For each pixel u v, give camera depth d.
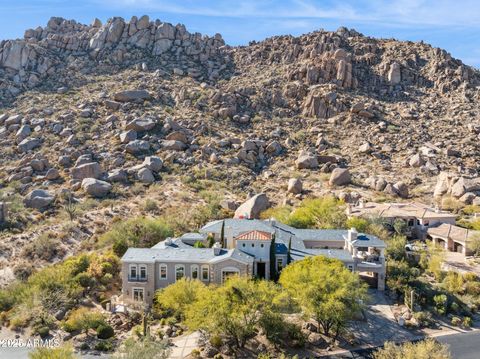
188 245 57.66
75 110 120.56
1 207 73.69
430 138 115.69
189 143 109.56
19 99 133.25
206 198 84.94
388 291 53.59
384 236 66.88
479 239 66.88
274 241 53.28
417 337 45.62
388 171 101.38
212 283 49.81
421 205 82.12
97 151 101.94
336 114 127.44
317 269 46.28
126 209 79.75
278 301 42.75
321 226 69.50
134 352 37.94
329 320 44.44
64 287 51.19
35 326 45.75
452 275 57.47
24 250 64.06
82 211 77.44
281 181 98.44
